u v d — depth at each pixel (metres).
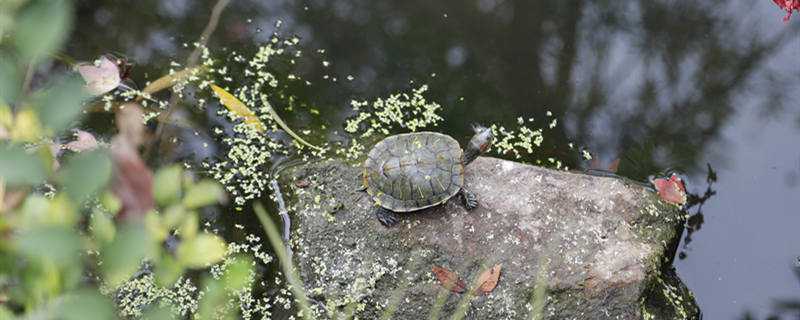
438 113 4.65
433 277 3.83
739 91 4.86
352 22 5.11
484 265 3.85
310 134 4.49
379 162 4.02
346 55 4.93
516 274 3.82
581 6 5.29
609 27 5.20
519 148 4.54
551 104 4.74
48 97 1.28
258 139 4.46
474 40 5.04
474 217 3.97
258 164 4.35
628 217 4.06
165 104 4.57
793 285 4.10
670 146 4.58
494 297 3.77
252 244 4.05
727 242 4.24
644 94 4.82
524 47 5.02
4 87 1.24
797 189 4.43
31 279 1.36
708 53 5.09
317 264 3.89
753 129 4.68
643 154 4.54
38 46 1.13
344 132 4.51
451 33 5.07
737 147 4.59
